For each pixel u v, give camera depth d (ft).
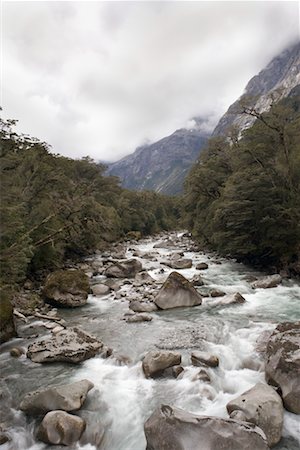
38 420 26.89
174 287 57.72
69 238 112.88
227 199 105.29
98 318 53.06
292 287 69.56
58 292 61.00
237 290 67.92
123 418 26.89
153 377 32.45
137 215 284.82
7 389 31.73
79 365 36.22
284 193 90.94
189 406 27.71
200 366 33.71
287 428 24.36
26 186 98.43
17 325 50.39
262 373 32.09
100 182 240.73
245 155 109.40
